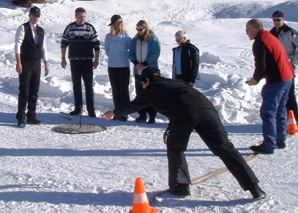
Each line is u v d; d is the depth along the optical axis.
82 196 4.78
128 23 23.45
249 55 16.08
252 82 5.92
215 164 5.89
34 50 7.80
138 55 8.05
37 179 5.28
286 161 6.01
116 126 8.11
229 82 10.80
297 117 7.64
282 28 7.46
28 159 6.10
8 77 11.27
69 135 7.41
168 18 36.16
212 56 14.86
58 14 33.66
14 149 6.55
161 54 15.59
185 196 4.72
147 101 4.46
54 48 16.78
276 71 6.05
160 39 19.47
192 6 39.84
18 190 4.94
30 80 7.98
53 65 13.93
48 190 4.93
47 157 6.20
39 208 4.48
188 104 4.39
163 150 6.55
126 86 8.49
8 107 9.48
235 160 4.51
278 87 6.11
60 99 10.06
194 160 6.07
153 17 36.00
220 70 13.16
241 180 4.56
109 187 5.03
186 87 4.50
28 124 8.09
